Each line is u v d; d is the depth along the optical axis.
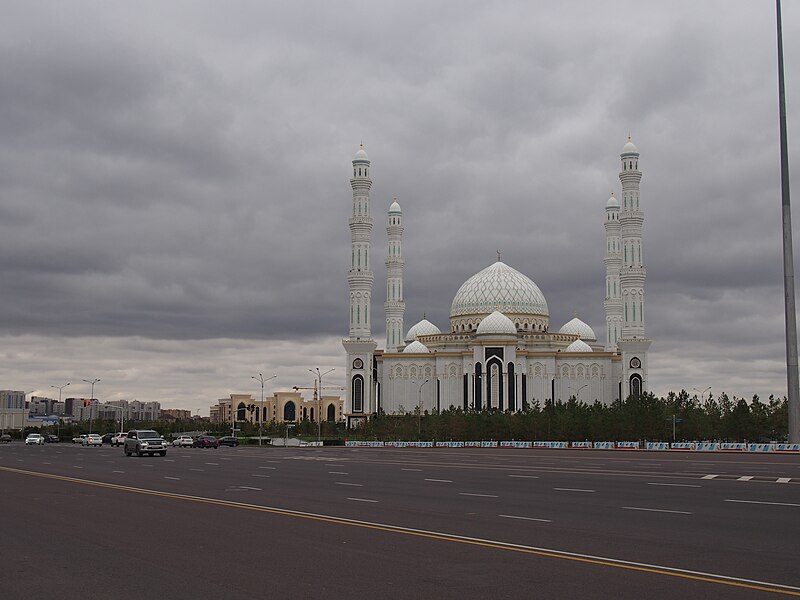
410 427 149.12
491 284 196.50
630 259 163.88
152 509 35.31
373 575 20.45
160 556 23.48
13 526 30.33
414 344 188.75
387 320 193.38
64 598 18.39
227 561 22.55
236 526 29.48
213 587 19.27
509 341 177.12
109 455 96.62
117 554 23.94
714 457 78.88
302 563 22.11
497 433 139.00
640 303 163.12
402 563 21.98
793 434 66.94
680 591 18.45
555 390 180.00
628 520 30.38
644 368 161.75
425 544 25.05
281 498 39.62
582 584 19.23
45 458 87.88
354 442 150.25
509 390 176.62
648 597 17.91
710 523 29.45
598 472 56.66
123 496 41.50
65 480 53.16
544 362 180.50
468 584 19.33
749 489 42.50
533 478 51.50
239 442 160.50
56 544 25.97
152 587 19.36
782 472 55.25
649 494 40.19
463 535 26.81
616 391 179.50
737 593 18.23
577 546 24.53
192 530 28.62
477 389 177.75
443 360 183.00
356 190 180.12
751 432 117.50
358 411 176.62
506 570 20.92
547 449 114.19
